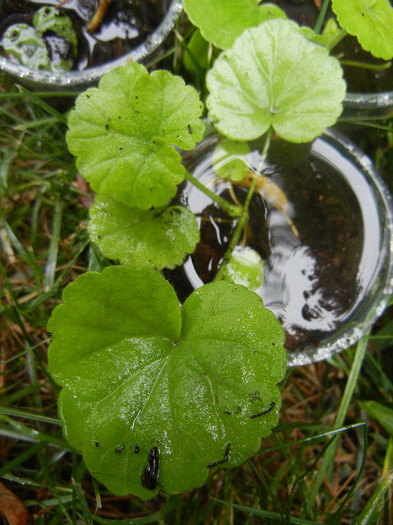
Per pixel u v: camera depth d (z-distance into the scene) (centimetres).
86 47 18
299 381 19
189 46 17
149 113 13
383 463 18
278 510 16
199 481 12
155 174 13
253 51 14
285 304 15
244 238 15
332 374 19
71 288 11
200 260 15
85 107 13
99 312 12
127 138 13
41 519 16
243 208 15
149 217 14
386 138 20
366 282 15
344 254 15
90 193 20
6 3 18
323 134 15
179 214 15
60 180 20
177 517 16
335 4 14
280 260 15
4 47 17
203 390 12
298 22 18
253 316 12
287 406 19
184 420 12
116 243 14
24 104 20
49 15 18
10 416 17
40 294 18
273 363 12
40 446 15
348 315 15
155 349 12
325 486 18
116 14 18
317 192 16
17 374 18
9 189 20
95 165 13
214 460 12
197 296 12
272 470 18
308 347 14
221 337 12
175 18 16
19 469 17
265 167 16
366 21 15
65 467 17
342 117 17
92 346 12
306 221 16
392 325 18
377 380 19
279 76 14
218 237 15
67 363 12
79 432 11
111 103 13
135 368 12
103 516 17
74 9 18
